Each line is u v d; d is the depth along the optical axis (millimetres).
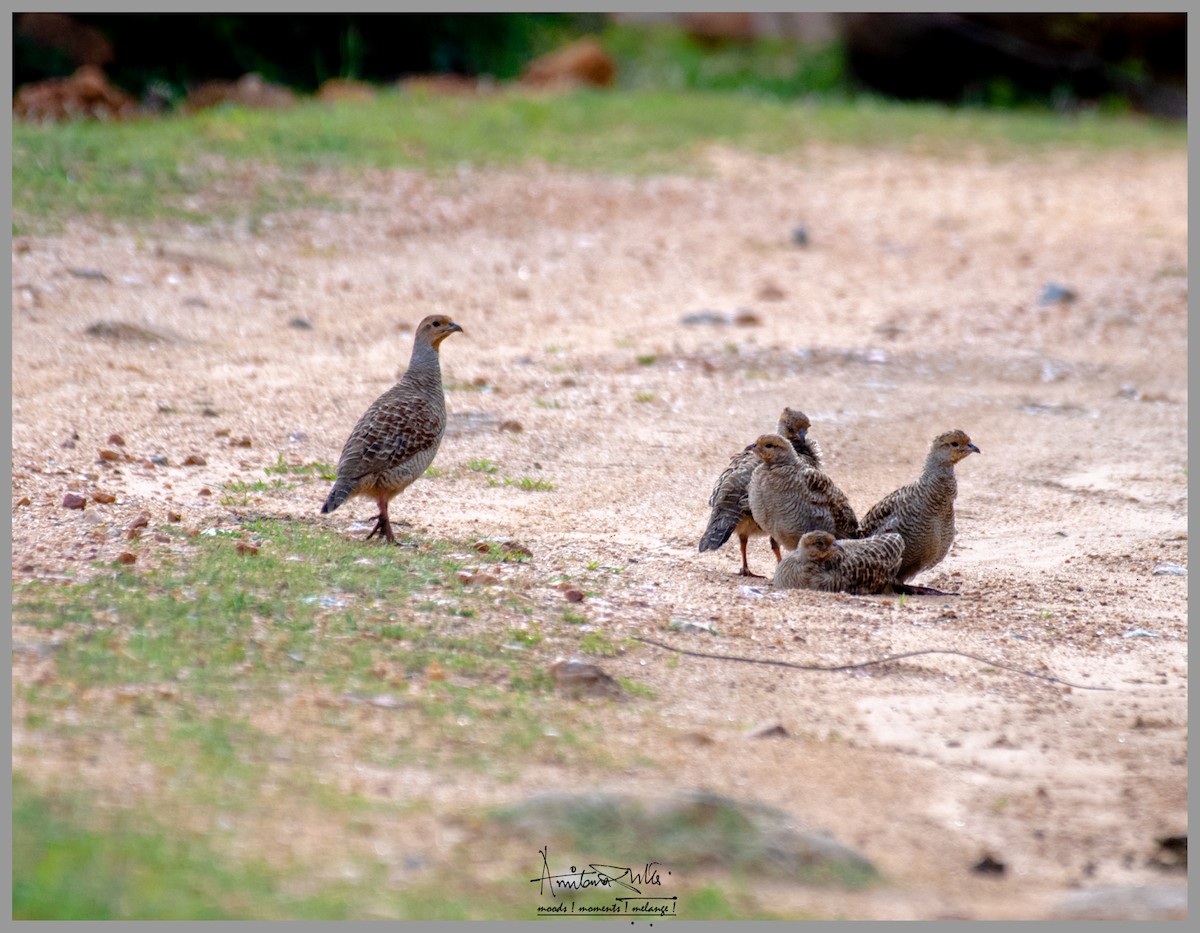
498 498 14156
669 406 17641
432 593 10750
